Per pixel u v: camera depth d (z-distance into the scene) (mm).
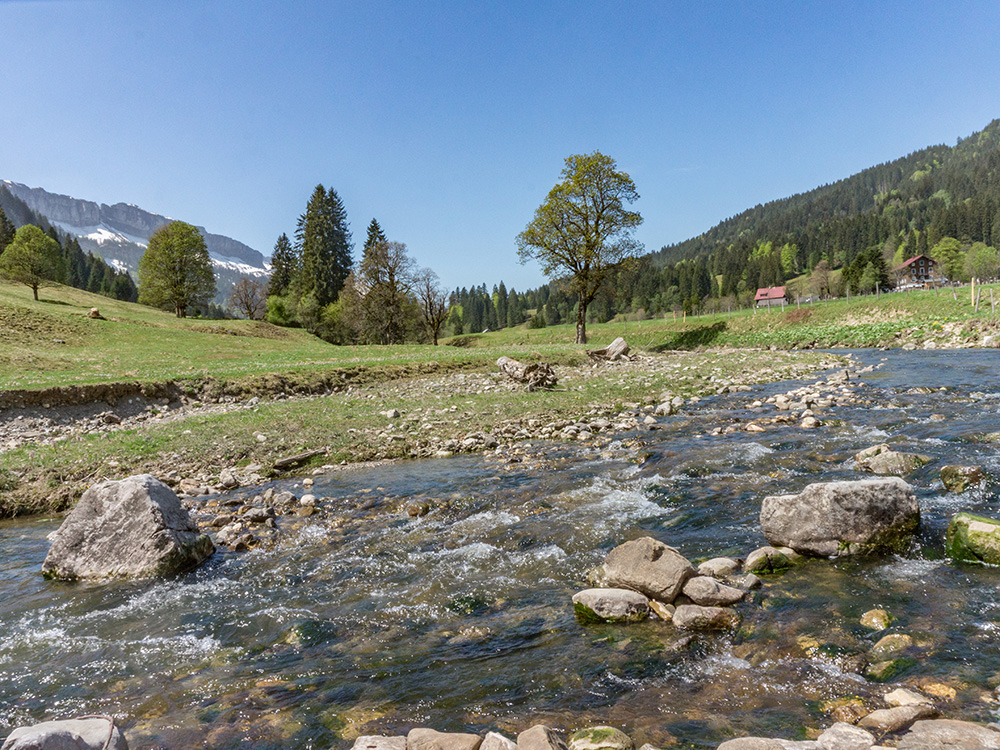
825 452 11406
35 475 13711
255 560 8445
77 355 35312
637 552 6324
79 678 5320
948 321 50938
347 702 4590
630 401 22672
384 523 9797
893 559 6492
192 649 5805
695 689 4395
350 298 75562
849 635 4957
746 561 6598
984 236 157375
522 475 12375
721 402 21188
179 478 14055
